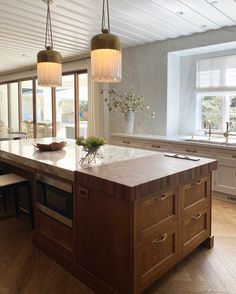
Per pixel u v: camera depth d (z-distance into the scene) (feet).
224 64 14.76
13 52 19.02
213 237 8.71
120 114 18.47
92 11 11.12
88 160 7.78
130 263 5.86
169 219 6.82
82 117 21.79
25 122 28.27
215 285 6.82
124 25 12.92
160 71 16.12
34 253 8.37
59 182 7.46
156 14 11.49
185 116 16.87
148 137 15.33
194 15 11.63
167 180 6.43
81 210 6.86
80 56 20.36
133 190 5.55
